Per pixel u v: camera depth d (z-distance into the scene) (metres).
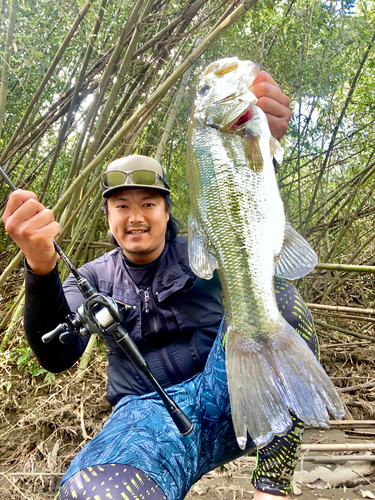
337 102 2.12
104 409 1.53
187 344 0.91
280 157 0.74
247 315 0.70
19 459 1.30
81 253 2.13
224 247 0.72
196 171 0.75
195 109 0.76
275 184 0.72
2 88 1.43
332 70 1.81
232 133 0.73
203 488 1.14
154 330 0.89
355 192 2.19
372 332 2.36
